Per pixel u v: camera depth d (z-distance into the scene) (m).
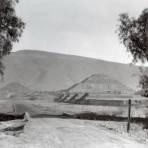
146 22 34.81
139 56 35.72
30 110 50.91
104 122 29.88
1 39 31.58
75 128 21.30
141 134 23.53
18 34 32.19
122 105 66.56
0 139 15.12
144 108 56.44
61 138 16.75
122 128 25.94
